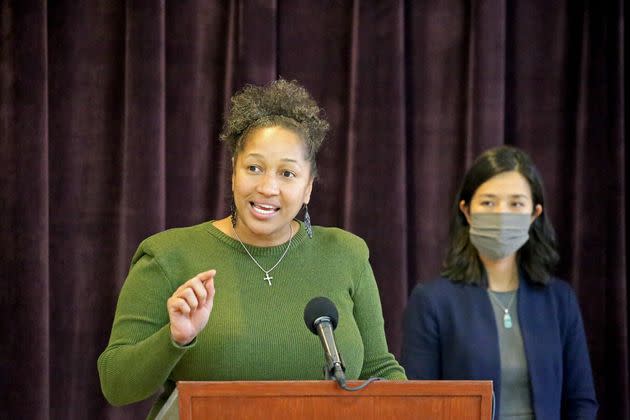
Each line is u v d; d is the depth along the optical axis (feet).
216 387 7.09
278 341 9.29
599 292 18.49
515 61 18.85
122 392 8.64
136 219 16.89
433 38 18.54
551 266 13.87
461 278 13.61
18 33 16.71
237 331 9.20
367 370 10.04
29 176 16.61
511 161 13.61
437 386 7.21
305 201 9.80
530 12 18.84
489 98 17.98
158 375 8.32
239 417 7.13
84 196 17.37
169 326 8.39
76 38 17.35
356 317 10.16
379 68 17.95
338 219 18.22
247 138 9.31
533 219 13.80
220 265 9.64
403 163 17.99
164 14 17.34
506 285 13.70
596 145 18.52
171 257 9.57
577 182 18.63
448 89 18.54
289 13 18.11
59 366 17.19
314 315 7.93
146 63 16.93
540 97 18.80
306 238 10.11
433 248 18.51
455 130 18.57
